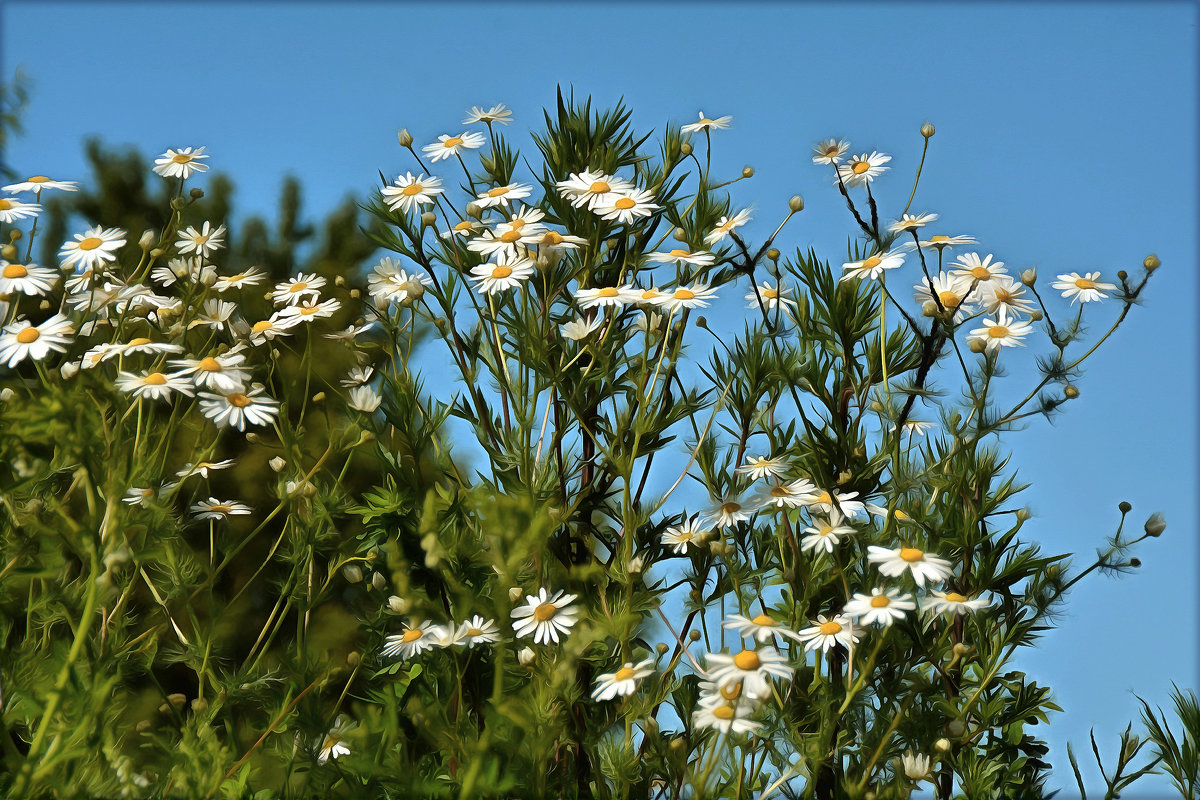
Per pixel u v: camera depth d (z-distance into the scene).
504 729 3.06
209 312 3.24
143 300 3.18
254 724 3.20
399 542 3.17
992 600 3.16
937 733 3.13
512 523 3.06
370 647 3.20
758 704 3.07
